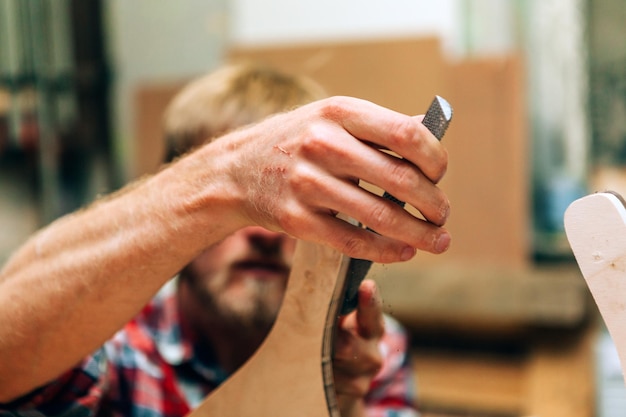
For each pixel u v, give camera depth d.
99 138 1.82
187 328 0.85
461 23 1.54
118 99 1.82
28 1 1.77
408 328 1.58
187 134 0.81
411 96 1.35
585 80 1.45
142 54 1.80
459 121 1.36
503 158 1.34
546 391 1.41
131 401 0.83
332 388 0.47
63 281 0.49
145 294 0.48
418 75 1.34
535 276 1.33
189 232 0.44
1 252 1.81
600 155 1.45
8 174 1.81
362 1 1.60
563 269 1.39
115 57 1.82
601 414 1.28
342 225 0.38
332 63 1.40
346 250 0.38
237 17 1.71
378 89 1.36
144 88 1.56
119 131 1.82
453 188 1.37
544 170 1.49
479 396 1.51
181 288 0.85
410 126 0.36
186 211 0.43
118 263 0.46
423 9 1.56
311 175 0.37
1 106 1.78
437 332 1.56
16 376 0.52
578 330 1.41
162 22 1.78
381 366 0.49
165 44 1.78
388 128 0.36
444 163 0.37
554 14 1.47
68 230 0.51
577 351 1.40
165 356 0.85
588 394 1.38
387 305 0.49
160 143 1.54
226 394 0.49
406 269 1.41
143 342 0.86
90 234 0.49
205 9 1.74
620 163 1.44
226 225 0.43
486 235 1.36
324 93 0.91
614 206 0.36
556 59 1.47
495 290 1.35
